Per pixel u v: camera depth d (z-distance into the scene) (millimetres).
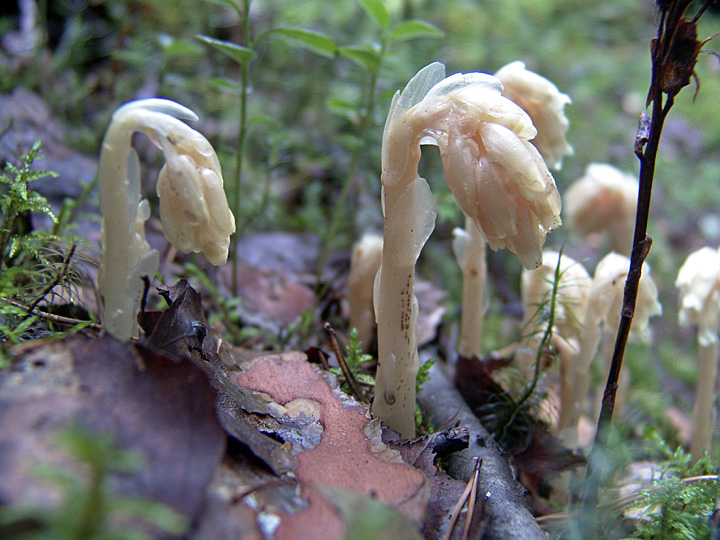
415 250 138
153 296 209
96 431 96
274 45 375
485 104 127
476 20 442
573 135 408
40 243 182
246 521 104
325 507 113
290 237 295
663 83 128
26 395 104
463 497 135
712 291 189
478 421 180
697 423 204
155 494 96
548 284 191
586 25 516
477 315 195
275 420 143
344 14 401
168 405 107
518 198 127
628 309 141
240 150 213
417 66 360
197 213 125
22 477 91
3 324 147
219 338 175
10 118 229
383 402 150
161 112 131
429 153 322
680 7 123
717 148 490
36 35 344
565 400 195
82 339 116
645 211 136
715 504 149
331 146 350
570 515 172
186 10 360
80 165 265
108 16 369
